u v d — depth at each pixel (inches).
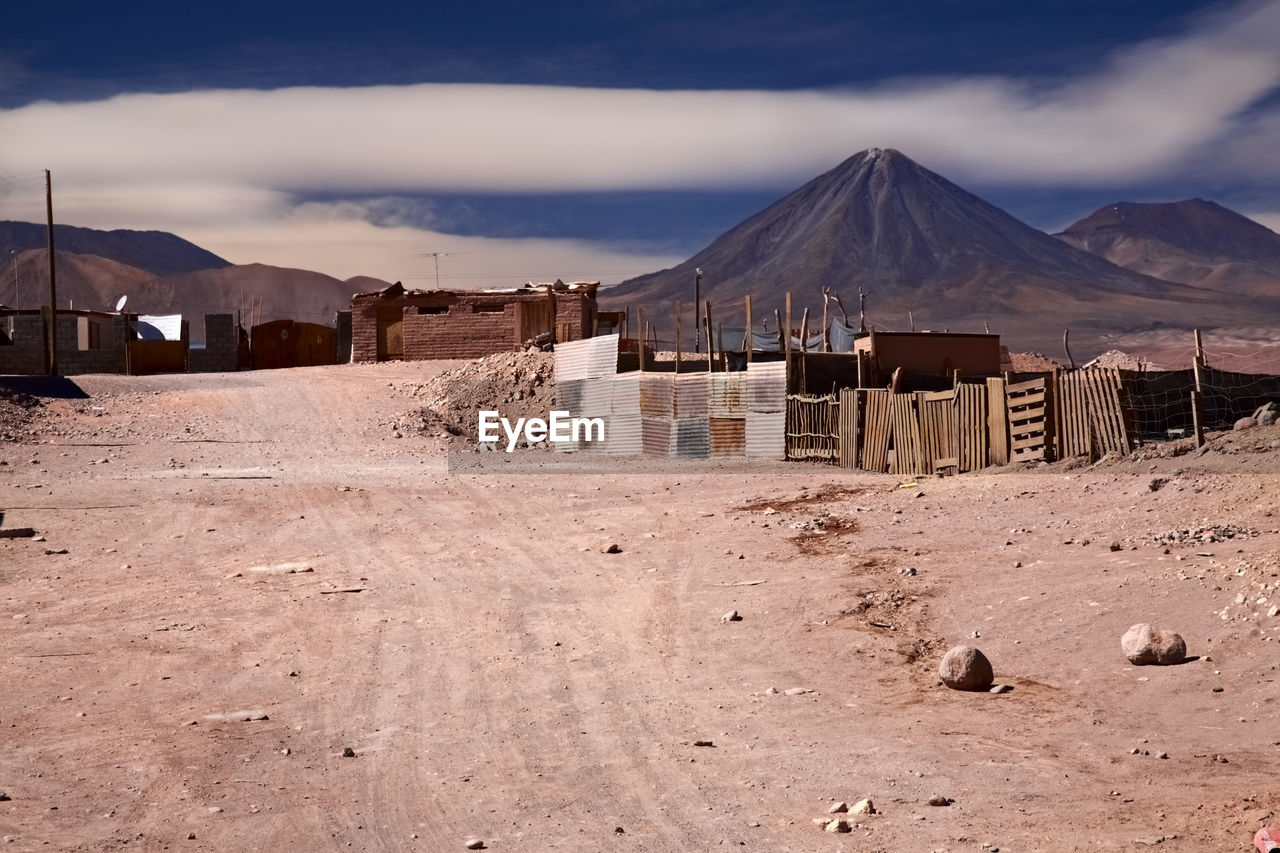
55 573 808.9
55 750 439.8
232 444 1546.5
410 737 451.2
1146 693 449.7
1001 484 941.8
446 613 676.1
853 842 320.2
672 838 334.3
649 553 828.0
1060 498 848.3
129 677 552.1
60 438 1536.7
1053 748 400.2
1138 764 376.2
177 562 846.5
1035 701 457.7
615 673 540.7
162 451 1475.1
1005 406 1044.5
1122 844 306.2
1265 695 427.8
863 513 902.4
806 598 652.7
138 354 2598.4
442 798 378.6
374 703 502.9
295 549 890.7
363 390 1948.8
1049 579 625.6
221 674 556.4
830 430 1314.0
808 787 374.0
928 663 525.3
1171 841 305.9
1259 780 350.6
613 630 621.9
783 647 568.7
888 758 399.2
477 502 1096.8
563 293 2532.0
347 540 924.0
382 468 1378.0
